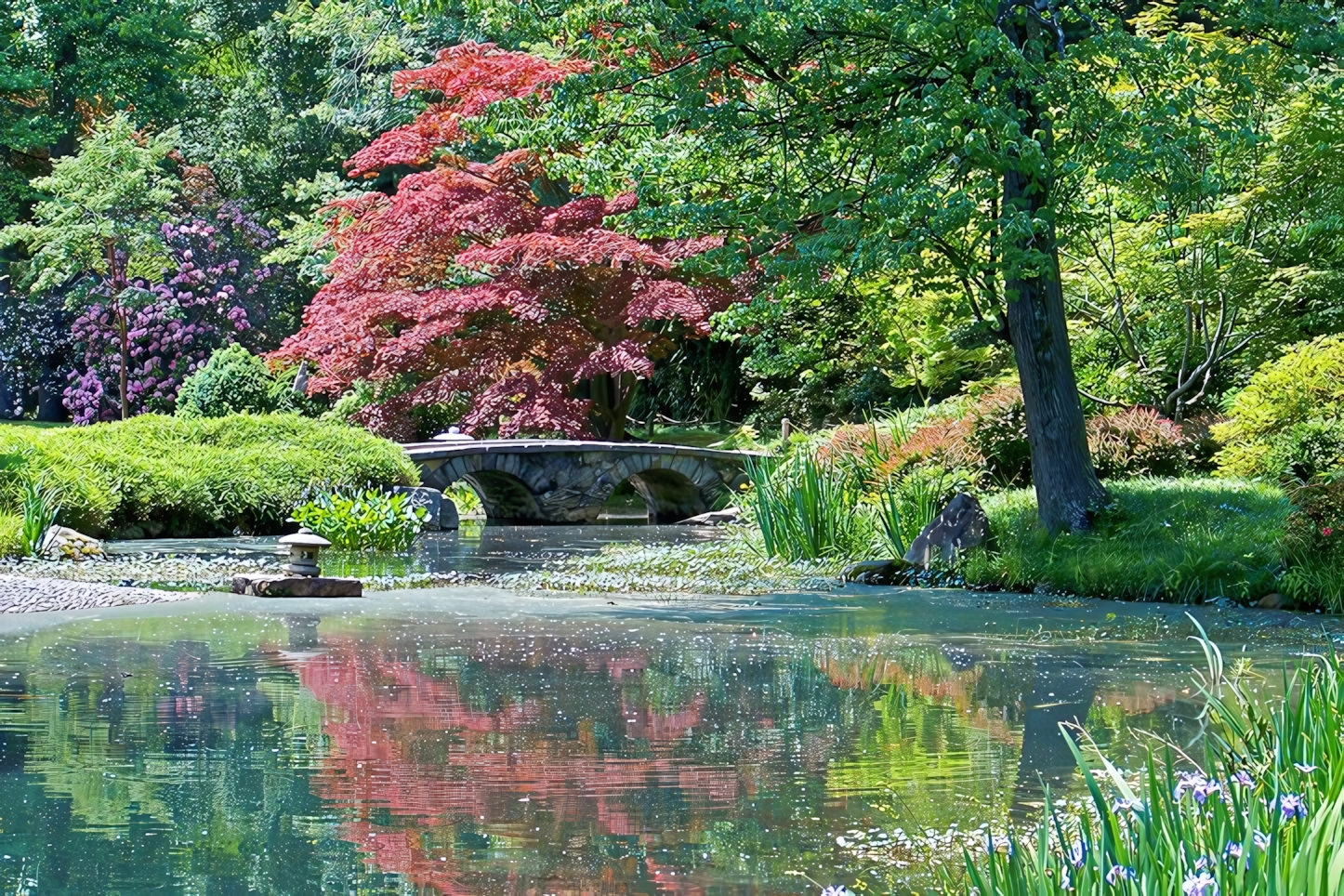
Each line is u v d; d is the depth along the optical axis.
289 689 8.41
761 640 10.65
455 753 6.71
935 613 12.47
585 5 15.23
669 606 13.02
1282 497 15.67
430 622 11.73
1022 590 14.33
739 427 36.34
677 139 16.22
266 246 41.31
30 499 17.55
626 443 27.55
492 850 5.13
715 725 7.39
